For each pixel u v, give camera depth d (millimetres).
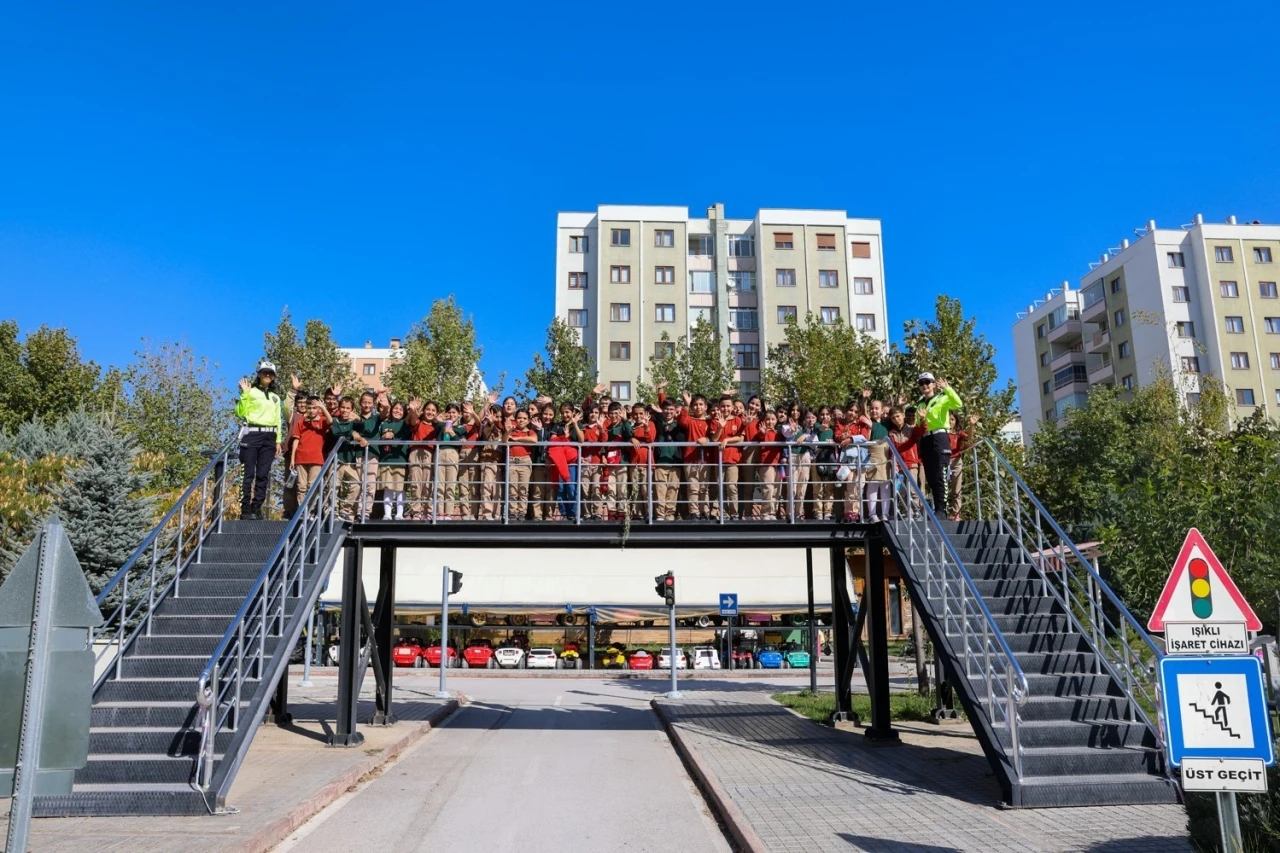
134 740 9125
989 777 10383
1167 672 5867
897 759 11805
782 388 36031
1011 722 9047
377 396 14219
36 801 8320
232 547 12148
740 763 11516
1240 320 56469
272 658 10117
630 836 8250
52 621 4945
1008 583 11898
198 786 8438
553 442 13305
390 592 16016
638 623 33219
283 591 10883
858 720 15484
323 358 40844
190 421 39062
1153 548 17047
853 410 15375
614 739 15188
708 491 14297
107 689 9898
